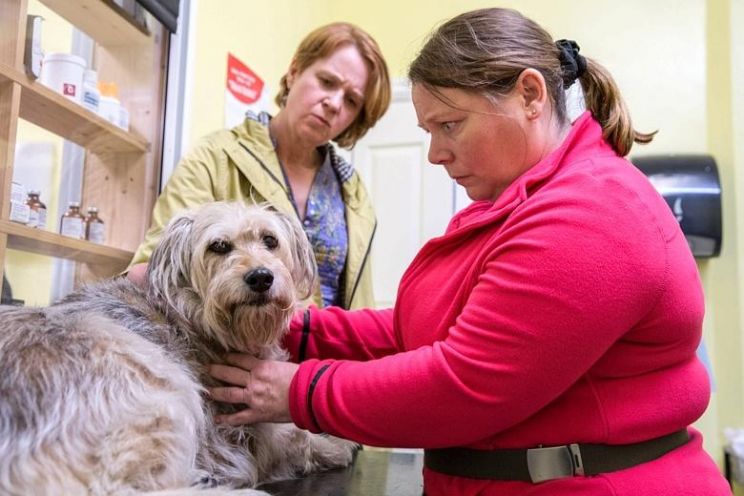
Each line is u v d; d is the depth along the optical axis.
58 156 1.90
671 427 0.94
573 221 0.87
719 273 3.03
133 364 1.05
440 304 1.05
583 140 1.03
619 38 3.33
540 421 0.94
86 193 2.02
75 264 1.90
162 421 1.01
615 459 0.92
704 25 3.27
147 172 2.13
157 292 1.29
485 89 1.01
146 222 2.11
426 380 0.90
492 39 1.02
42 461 0.91
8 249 1.67
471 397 0.88
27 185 1.76
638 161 3.07
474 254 1.02
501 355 0.86
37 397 0.94
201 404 1.13
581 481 0.90
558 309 0.84
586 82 1.12
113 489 0.94
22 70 1.56
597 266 0.84
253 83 2.76
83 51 2.05
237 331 1.29
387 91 2.15
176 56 2.20
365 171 3.44
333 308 1.47
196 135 2.31
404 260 3.33
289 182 2.00
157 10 2.06
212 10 2.42
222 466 1.15
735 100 3.10
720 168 3.12
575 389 0.93
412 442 0.95
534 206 0.92
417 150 3.38
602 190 0.90
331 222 2.05
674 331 0.91
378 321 1.43
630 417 0.91
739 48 3.13
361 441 0.98
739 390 2.93
